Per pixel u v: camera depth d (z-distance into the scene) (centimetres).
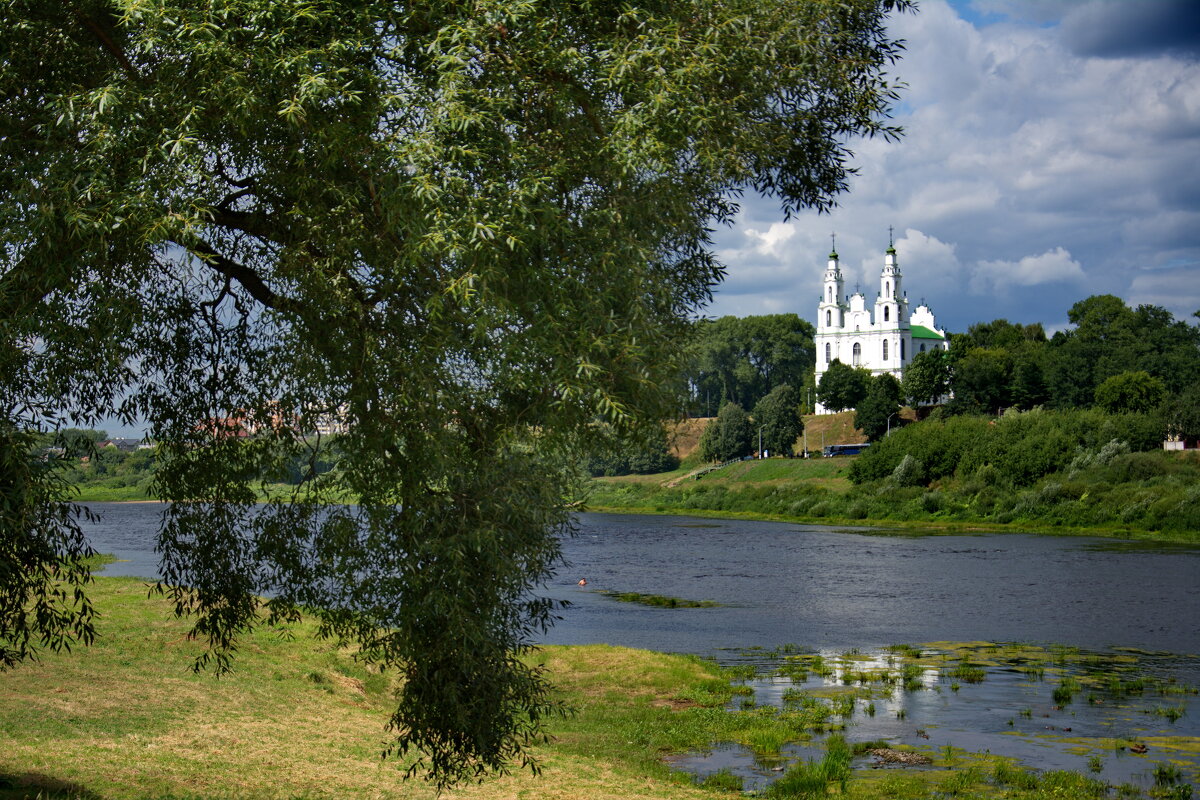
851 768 1727
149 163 805
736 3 895
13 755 1236
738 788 1606
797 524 8619
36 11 865
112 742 1378
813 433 14400
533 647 1030
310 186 841
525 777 1544
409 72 867
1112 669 2608
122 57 881
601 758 1772
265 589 1076
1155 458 8112
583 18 893
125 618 2261
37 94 870
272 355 988
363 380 862
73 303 826
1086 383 12562
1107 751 1844
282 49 807
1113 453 8362
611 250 824
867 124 984
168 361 1051
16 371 824
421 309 886
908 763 1762
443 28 809
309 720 1700
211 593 1080
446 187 787
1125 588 4284
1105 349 12812
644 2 880
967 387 12950
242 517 1089
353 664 2153
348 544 938
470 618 880
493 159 828
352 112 828
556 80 872
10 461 753
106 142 782
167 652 1986
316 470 1005
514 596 942
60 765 1216
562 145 873
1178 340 12950
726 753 1838
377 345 861
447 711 935
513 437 887
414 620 903
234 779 1271
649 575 4794
